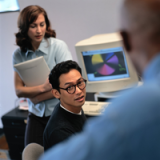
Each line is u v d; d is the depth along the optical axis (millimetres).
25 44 1714
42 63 1617
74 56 2777
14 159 2338
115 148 278
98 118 314
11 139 2277
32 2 2680
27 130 1741
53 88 1167
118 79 1838
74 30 2660
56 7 2621
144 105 278
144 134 270
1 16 2848
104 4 2461
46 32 1749
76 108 1122
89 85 1905
